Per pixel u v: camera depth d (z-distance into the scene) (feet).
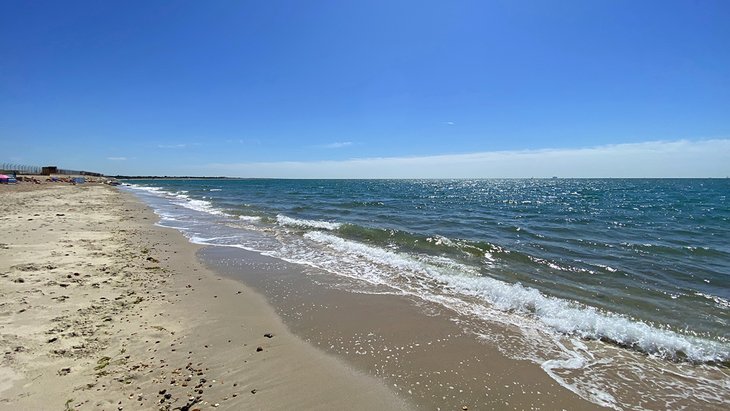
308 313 23.21
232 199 143.64
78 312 20.71
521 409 13.98
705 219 81.46
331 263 36.88
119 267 31.09
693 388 15.92
